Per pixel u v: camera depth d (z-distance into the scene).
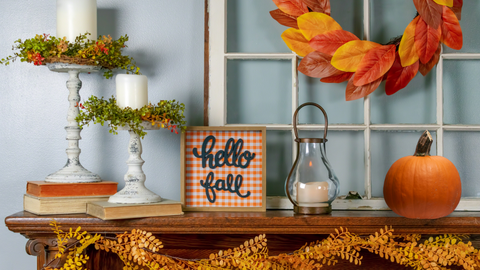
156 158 1.27
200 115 1.28
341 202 1.27
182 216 1.04
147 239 1.03
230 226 1.05
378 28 1.32
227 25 1.32
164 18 1.28
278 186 1.30
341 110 1.32
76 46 1.05
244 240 1.16
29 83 1.25
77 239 1.03
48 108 1.26
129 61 1.16
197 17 1.29
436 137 1.31
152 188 1.27
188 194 1.16
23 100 1.25
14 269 1.24
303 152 1.12
